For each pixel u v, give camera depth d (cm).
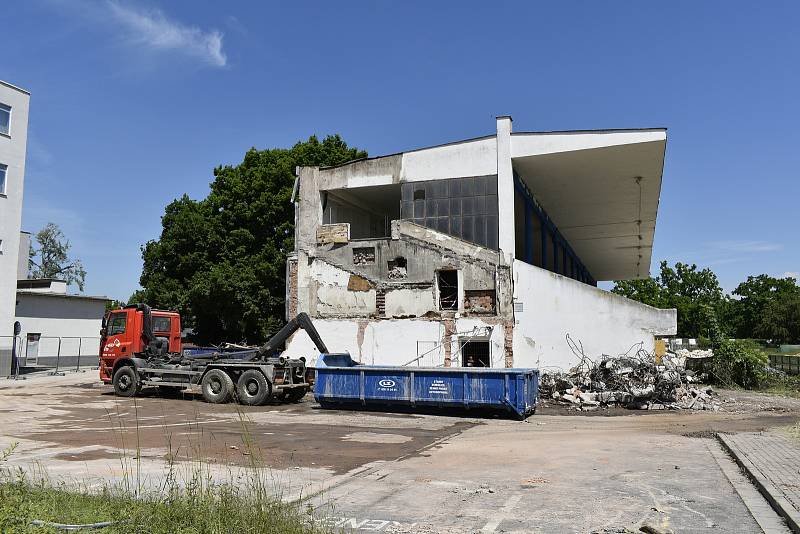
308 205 2702
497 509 725
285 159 4141
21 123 3195
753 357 2683
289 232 4053
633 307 2247
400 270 2502
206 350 2530
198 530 564
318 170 2714
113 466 942
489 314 2345
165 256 4216
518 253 3141
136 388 2066
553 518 688
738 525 662
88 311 3919
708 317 3256
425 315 2417
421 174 2542
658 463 1013
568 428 1470
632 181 2747
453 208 2475
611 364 2031
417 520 678
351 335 2511
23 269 4222
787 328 8800
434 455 1088
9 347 3033
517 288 2320
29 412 1656
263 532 560
